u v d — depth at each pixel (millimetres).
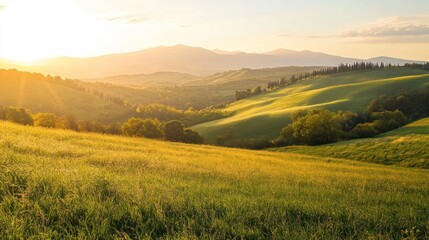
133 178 8648
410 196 11023
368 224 6148
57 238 4344
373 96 161500
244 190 9086
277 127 129125
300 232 5324
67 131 26031
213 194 7762
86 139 21469
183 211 5836
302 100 175750
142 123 92125
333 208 7098
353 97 164000
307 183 12820
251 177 12781
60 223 4820
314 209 6820
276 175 14656
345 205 7637
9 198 5387
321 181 13422
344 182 14195
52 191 5898
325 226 5777
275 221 5785
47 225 4801
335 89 185875
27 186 5988
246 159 26844
